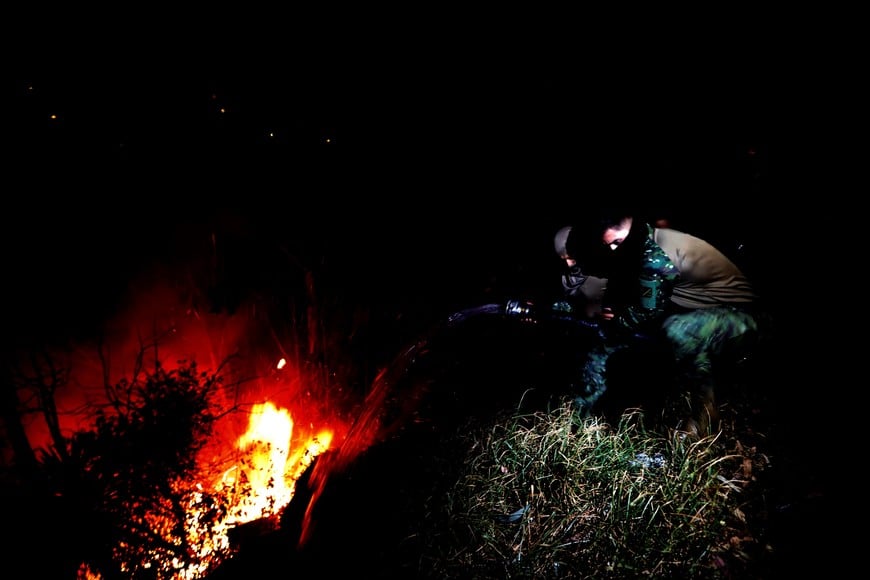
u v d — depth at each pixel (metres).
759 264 5.94
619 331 3.87
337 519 3.57
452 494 3.55
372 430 4.54
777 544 3.03
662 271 3.53
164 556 3.60
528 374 4.94
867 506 3.15
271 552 3.51
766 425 3.95
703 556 2.96
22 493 3.29
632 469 3.57
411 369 5.35
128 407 3.77
